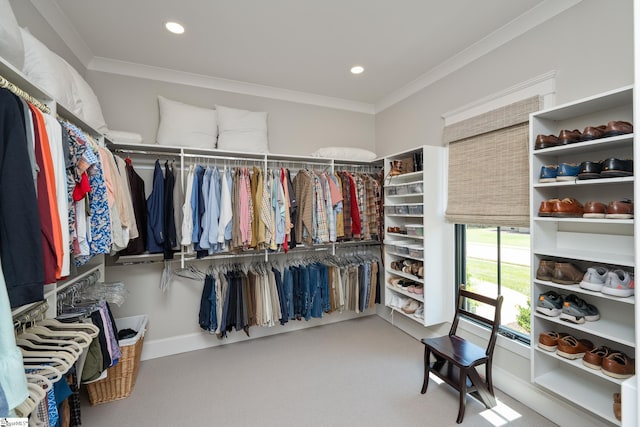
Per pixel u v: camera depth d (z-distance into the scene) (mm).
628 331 1320
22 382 711
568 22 1658
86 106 1666
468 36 2080
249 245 2393
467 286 2432
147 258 2494
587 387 1499
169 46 2188
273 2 1718
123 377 1906
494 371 2059
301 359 2430
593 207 1358
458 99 2383
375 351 2564
